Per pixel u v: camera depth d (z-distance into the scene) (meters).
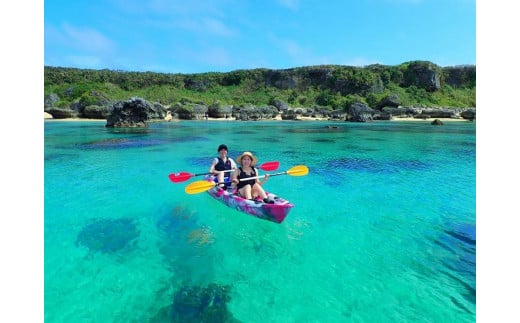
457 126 33.44
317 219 6.61
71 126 29.12
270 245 5.46
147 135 22.53
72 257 5.01
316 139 21.20
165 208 7.21
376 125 35.22
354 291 4.16
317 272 4.62
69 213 6.88
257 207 6.19
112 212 6.96
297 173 7.46
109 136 21.38
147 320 3.63
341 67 68.44
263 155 14.60
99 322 3.59
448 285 4.27
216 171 7.70
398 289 4.20
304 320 3.63
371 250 5.27
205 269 4.71
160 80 66.00
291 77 67.88
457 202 7.72
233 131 27.06
